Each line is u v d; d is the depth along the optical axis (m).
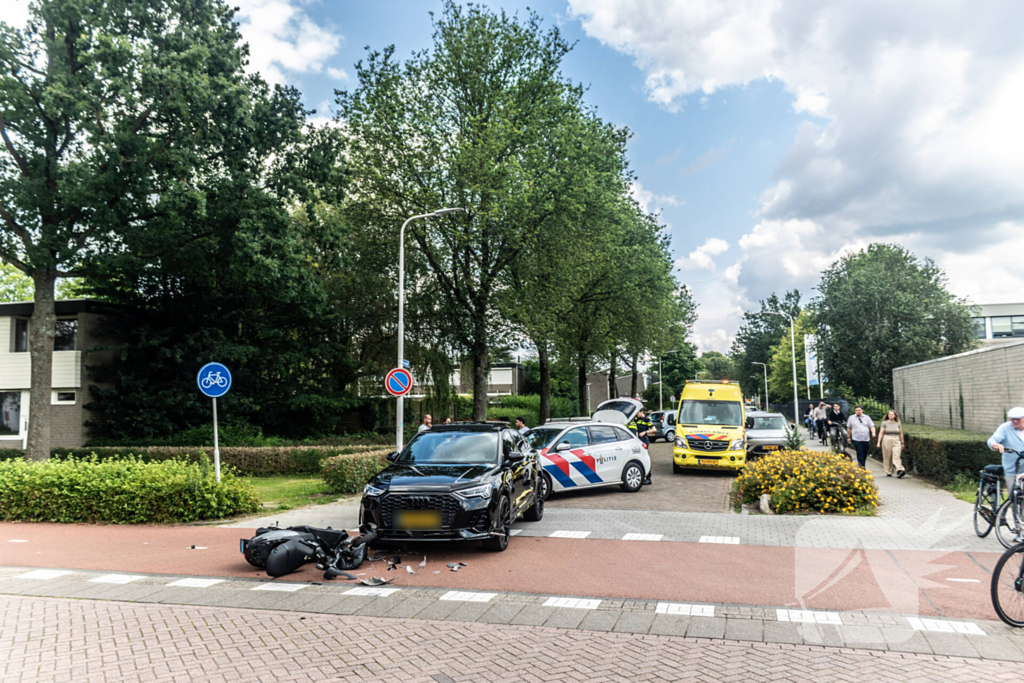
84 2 17.97
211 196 20.34
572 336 29.98
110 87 17.59
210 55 18.97
